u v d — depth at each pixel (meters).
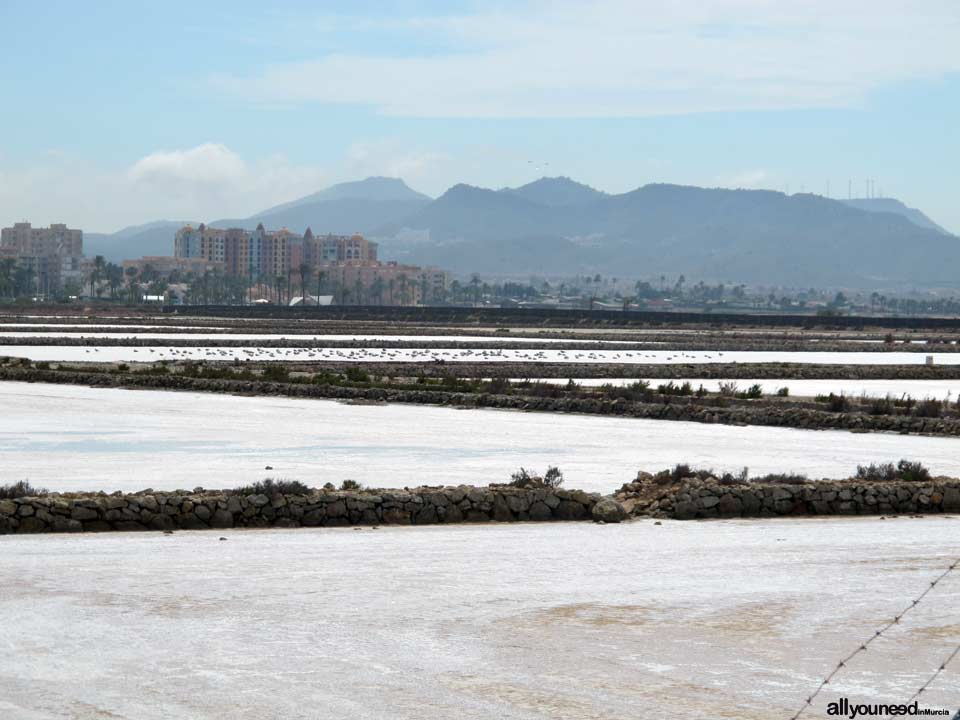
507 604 24.05
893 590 25.72
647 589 25.66
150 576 26.41
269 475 46.28
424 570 27.58
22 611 22.88
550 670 19.30
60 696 17.66
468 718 16.86
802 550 30.80
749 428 70.62
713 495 37.56
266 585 25.62
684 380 109.06
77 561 28.11
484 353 147.00
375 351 149.62
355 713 17.02
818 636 21.61
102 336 184.00
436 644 20.84
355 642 20.92
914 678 18.95
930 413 73.94
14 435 61.56
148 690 18.00
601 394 85.62
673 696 17.92
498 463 51.53
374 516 35.38
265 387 91.62
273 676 18.81
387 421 71.31
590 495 38.00
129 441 59.00
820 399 83.06
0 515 32.50
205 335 193.50
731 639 21.38
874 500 38.69
